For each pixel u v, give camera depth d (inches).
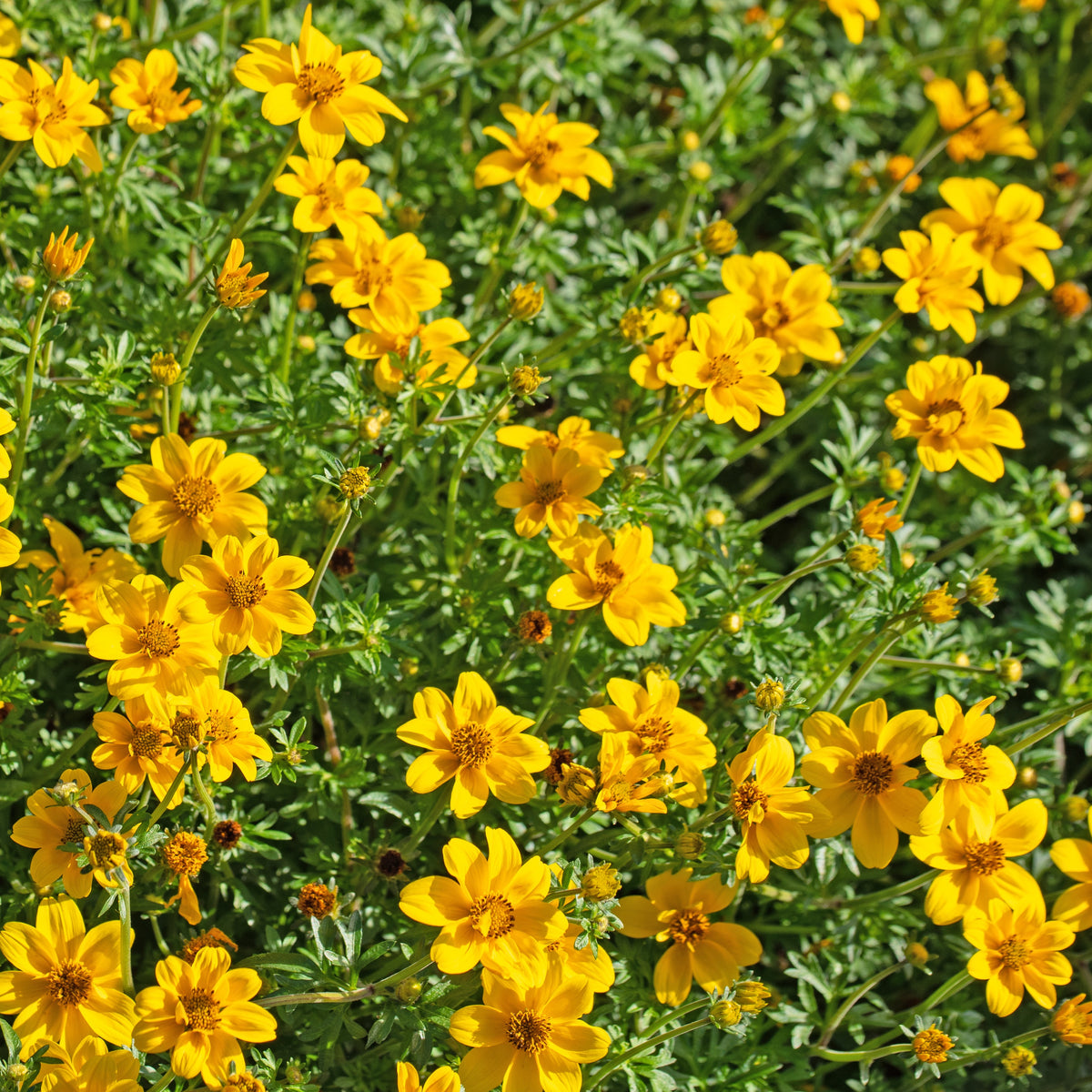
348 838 34.9
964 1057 34.4
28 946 32.3
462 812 33.0
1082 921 34.2
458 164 40.3
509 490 34.5
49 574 34.3
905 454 41.3
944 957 36.9
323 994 32.8
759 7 42.4
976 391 35.1
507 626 35.9
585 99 43.4
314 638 34.8
